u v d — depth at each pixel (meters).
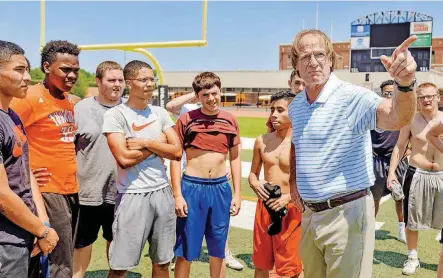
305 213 2.56
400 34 36.06
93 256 4.48
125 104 3.07
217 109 3.46
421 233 5.36
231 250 4.70
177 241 3.38
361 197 2.35
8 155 2.22
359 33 37.91
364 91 2.18
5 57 2.21
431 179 4.03
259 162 3.55
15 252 2.22
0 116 2.20
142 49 11.03
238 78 56.34
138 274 4.03
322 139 2.31
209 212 3.40
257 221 3.45
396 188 4.22
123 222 2.92
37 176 2.82
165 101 11.16
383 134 4.44
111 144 2.91
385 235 5.26
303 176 2.41
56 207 2.89
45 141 2.85
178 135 3.43
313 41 2.27
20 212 2.18
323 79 2.28
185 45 10.52
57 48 2.85
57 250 2.91
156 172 3.02
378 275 4.05
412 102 1.87
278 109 3.33
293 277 3.35
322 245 2.43
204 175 3.37
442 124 3.53
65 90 2.91
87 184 3.40
